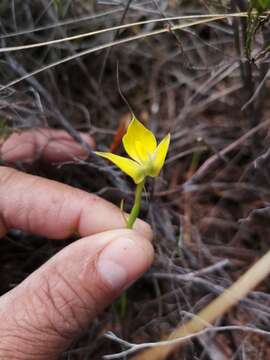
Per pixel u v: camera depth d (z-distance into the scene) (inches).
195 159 5.7
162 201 5.6
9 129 4.9
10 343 3.5
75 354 4.8
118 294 3.6
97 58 5.9
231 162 5.3
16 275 5.2
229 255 5.1
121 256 3.4
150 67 6.2
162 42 5.9
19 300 3.6
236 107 5.5
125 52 5.9
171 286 4.8
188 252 4.9
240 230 5.2
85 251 3.5
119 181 5.1
